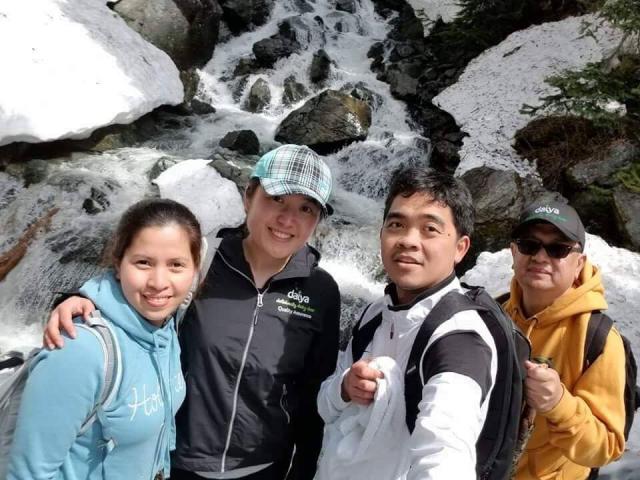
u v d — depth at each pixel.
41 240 5.98
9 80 6.73
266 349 2.10
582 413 1.83
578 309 2.02
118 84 7.71
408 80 9.57
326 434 1.88
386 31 11.52
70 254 5.82
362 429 1.68
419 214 1.74
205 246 2.13
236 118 8.99
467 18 9.69
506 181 6.56
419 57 10.12
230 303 2.10
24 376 1.64
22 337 5.39
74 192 6.38
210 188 6.53
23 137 6.55
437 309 1.65
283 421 2.16
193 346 2.09
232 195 6.48
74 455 1.64
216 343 2.07
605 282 5.08
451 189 1.77
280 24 10.99
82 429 1.62
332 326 2.24
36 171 6.62
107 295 1.73
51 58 7.34
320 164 2.11
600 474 3.16
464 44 9.65
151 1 9.25
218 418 2.08
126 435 1.67
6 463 1.58
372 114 9.05
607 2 7.85
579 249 2.08
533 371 1.74
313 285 2.20
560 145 6.98
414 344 1.63
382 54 10.70
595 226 6.23
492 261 5.59
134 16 9.05
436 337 1.58
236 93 9.78
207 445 2.10
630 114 6.82
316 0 12.08
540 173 7.00
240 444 2.11
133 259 1.72
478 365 1.50
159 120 8.59
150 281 1.71
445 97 8.69
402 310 1.75
